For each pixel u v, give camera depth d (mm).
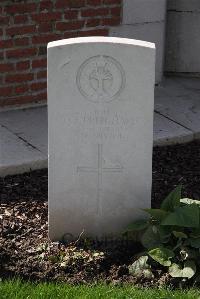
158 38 4227
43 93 3959
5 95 3852
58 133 2686
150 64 2621
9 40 3779
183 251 2613
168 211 2758
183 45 4391
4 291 2436
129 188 2775
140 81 2639
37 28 3836
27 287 2473
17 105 3902
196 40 4371
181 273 2557
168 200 2787
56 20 3875
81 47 2592
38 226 2910
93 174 2746
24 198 3117
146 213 2809
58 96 2641
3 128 3662
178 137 3670
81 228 2822
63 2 3859
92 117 2674
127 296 2434
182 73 4441
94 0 3943
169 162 3479
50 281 2561
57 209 2783
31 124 3732
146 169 2750
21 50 3828
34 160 3354
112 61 2617
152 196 3146
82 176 2750
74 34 3955
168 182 3279
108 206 2797
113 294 2439
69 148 2707
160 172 3375
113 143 2713
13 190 3184
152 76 2631
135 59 2613
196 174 3367
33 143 3520
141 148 2721
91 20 3979
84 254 2707
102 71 2625
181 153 3582
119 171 2750
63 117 2666
